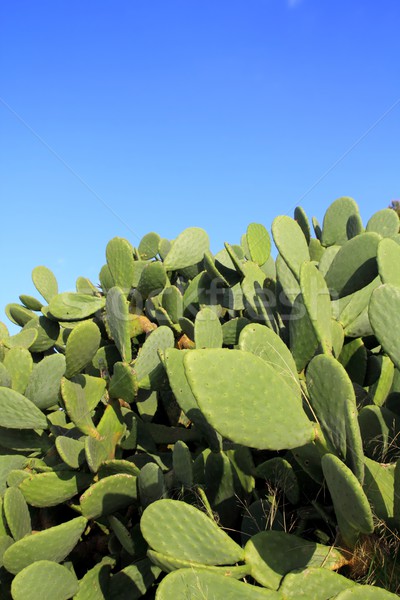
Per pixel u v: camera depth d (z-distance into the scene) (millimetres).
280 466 1813
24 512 1997
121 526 1859
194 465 1979
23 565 1788
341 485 1348
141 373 2271
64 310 2801
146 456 2277
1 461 2365
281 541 1560
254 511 1787
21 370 2498
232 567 1475
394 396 2115
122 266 2871
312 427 1575
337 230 3262
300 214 3229
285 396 1555
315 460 1690
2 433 2428
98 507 1886
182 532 1563
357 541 1519
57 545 1825
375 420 1837
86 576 1886
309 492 1847
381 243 1915
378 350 2654
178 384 1968
